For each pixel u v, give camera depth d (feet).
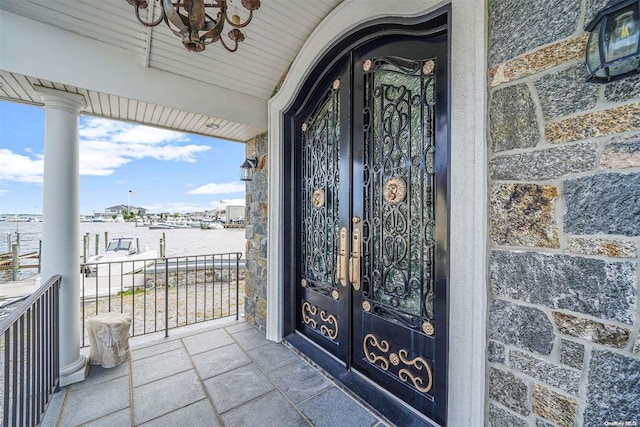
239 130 10.18
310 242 8.73
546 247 3.43
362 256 6.75
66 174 6.84
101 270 21.83
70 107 6.89
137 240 30.76
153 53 7.13
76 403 6.07
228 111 8.81
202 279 20.93
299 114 8.96
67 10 5.93
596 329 3.06
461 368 4.33
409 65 5.74
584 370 3.15
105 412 5.79
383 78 6.28
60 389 6.53
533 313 3.55
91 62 6.62
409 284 5.72
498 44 3.88
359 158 6.82
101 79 6.75
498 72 3.87
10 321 4.12
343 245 7.22
